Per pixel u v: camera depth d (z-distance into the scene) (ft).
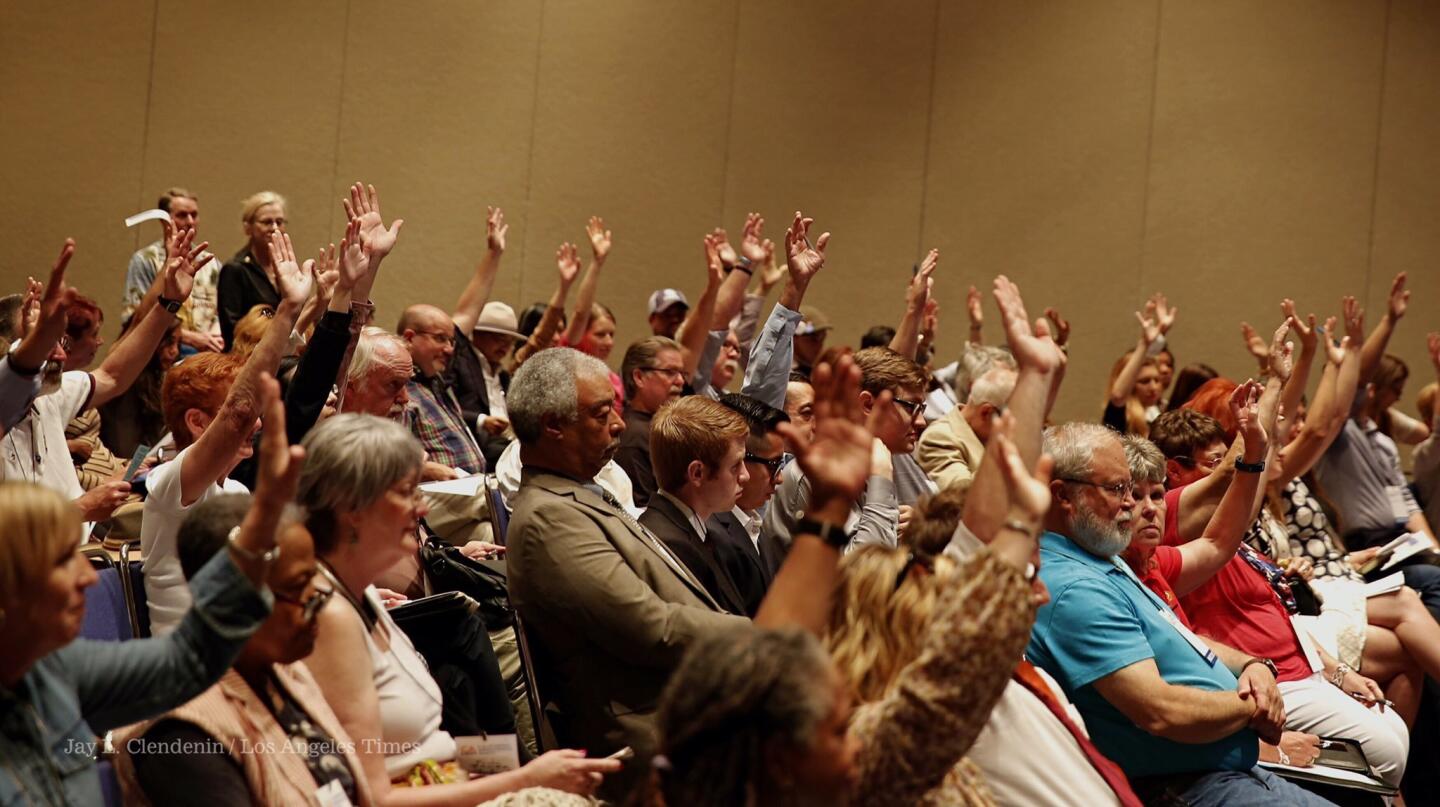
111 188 27.02
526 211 29.43
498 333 22.59
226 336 19.62
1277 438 16.56
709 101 30.42
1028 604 6.43
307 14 28.17
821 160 30.86
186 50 27.45
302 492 8.04
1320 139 31.22
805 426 15.47
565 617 9.93
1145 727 10.41
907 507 13.67
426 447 17.07
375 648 8.52
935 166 31.14
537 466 10.75
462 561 11.45
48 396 12.10
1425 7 31.42
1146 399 24.32
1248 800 10.44
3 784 5.74
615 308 29.89
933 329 24.07
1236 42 31.22
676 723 5.48
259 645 7.09
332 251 15.11
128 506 11.25
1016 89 31.27
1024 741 9.02
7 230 26.50
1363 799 12.46
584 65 29.78
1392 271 31.32
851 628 7.24
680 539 11.27
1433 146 31.42
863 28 31.04
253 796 6.99
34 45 26.68
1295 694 13.92
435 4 28.94
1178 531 14.46
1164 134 31.19
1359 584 16.51
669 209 30.19
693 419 11.47
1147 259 31.09
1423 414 27.09
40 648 5.86
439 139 28.94
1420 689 16.12
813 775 5.38
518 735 10.61
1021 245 31.17
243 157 27.73
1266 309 31.09
